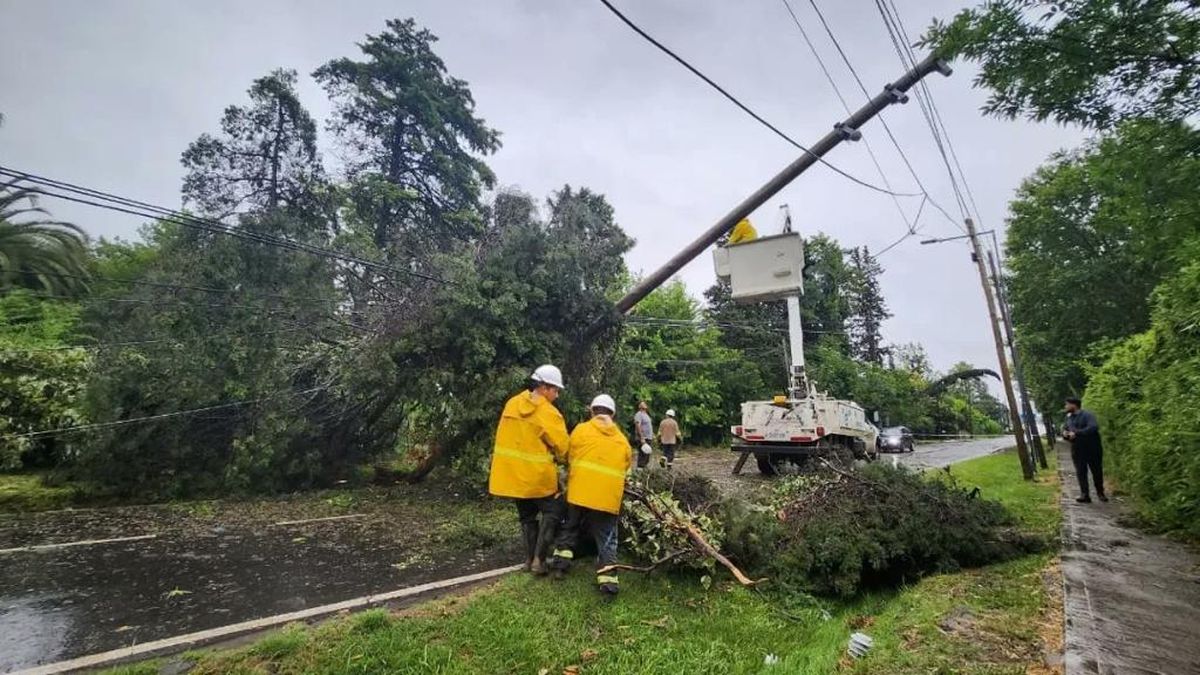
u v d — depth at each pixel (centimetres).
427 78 2600
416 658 395
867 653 390
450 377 1091
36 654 417
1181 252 398
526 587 533
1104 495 957
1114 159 356
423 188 2577
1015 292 2569
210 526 855
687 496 704
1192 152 329
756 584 564
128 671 381
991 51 354
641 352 2692
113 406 1042
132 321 1108
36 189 725
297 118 1994
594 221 1332
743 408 1576
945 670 354
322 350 1225
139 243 2402
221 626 469
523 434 564
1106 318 2277
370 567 642
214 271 1125
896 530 597
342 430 1259
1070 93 347
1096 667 347
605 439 551
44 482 1074
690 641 446
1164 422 736
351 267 1280
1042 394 2698
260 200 1903
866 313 5291
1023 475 1308
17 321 1691
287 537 784
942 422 5497
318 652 398
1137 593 481
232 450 1122
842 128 1126
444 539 760
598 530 542
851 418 1728
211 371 1078
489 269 1153
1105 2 312
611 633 456
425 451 1309
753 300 1319
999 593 494
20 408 1145
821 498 671
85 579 596
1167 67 324
